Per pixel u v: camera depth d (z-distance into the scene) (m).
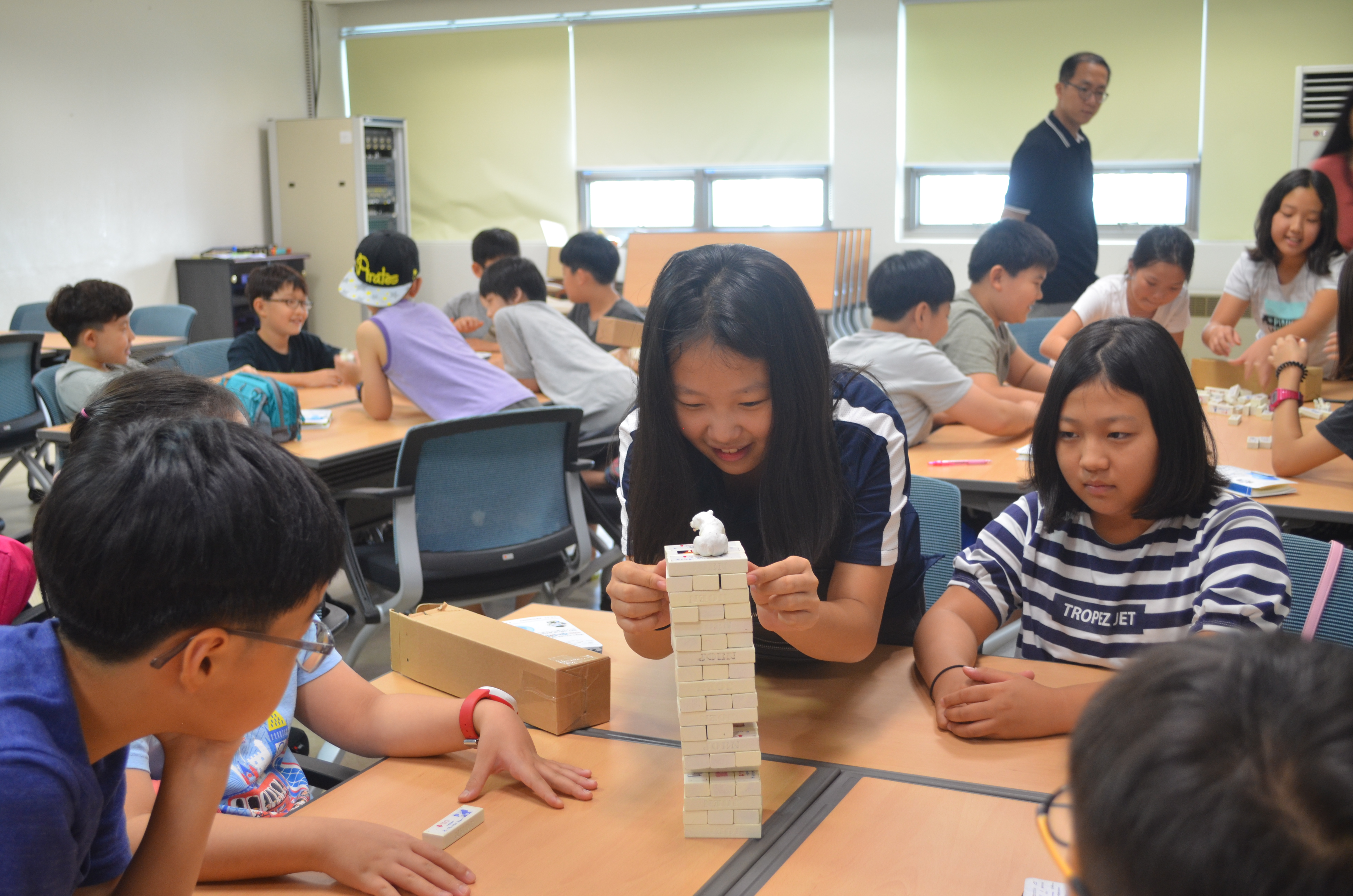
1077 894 0.41
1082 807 0.39
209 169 7.30
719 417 1.11
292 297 3.79
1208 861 0.34
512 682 1.22
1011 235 2.92
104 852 0.75
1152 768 0.36
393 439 2.86
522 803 1.04
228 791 1.20
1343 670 0.36
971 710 1.14
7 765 0.61
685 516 1.19
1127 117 6.20
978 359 2.87
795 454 1.12
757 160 7.05
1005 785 1.03
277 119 7.69
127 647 0.65
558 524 2.54
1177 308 3.63
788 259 6.12
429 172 7.92
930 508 1.89
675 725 1.20
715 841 0.95
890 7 6.56
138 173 6.79
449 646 1.30
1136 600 1.36
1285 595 1.22
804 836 0.95
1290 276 3.41
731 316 1.06
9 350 4.08
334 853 0.92
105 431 0.70
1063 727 1.13
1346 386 3.19
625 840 0.96
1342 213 3.73
